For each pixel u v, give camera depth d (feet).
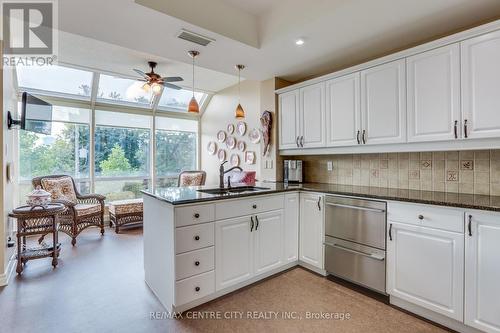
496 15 6.81
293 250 9.50
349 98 8.95
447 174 7.82
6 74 8.98
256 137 15.47
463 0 6.16
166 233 6.96
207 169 19.85
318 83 9.93
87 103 16.16
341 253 8.30
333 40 8.07
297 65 10.14
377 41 8.23
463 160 7.52
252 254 8.25
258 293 7.85
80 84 15.55
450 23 7.20
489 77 6.10
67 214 12.34
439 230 6.24
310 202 9.25
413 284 6.70
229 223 7.64
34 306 7.10
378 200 7.39
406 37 7.96
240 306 7.15
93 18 6.60
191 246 6.86
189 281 6.85
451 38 6.60
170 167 19.49
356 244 7.91
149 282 8.19
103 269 9.57
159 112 18.83
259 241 8.44
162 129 19.08
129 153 17.81
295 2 7.44
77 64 13.66
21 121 9.89
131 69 14.46
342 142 9.18
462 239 5.90
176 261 6.61
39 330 6.11
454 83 6.63
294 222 9.51
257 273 8.40
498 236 5.43
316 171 11.46
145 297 7.61
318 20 7.00
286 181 11.44
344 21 7.04
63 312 6.82
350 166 10.26
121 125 17.44
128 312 6.85
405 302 6.98
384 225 7.27
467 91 6.42
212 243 7.27
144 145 18.45
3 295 7.66
